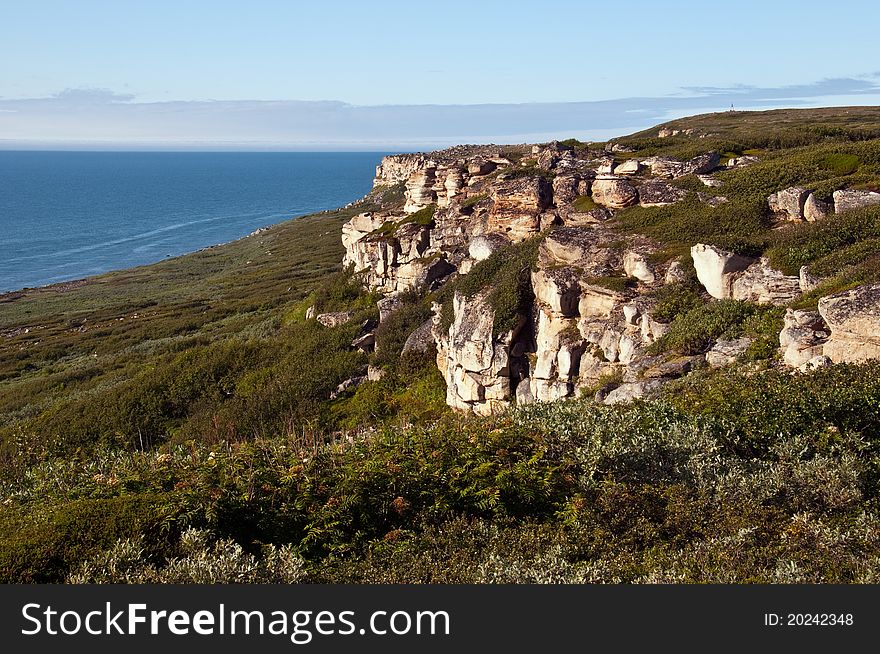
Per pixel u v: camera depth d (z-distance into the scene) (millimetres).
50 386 49875
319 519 11016
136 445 33969
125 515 10508
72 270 133125
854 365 14625
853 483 11492
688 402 15438
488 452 12477
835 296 16203
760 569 9141
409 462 12195
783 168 31781
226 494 11133
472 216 44781
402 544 10547
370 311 43719
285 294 77625
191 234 183625
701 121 89938
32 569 9367
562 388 23922
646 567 9531
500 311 27406
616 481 11922
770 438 13477
